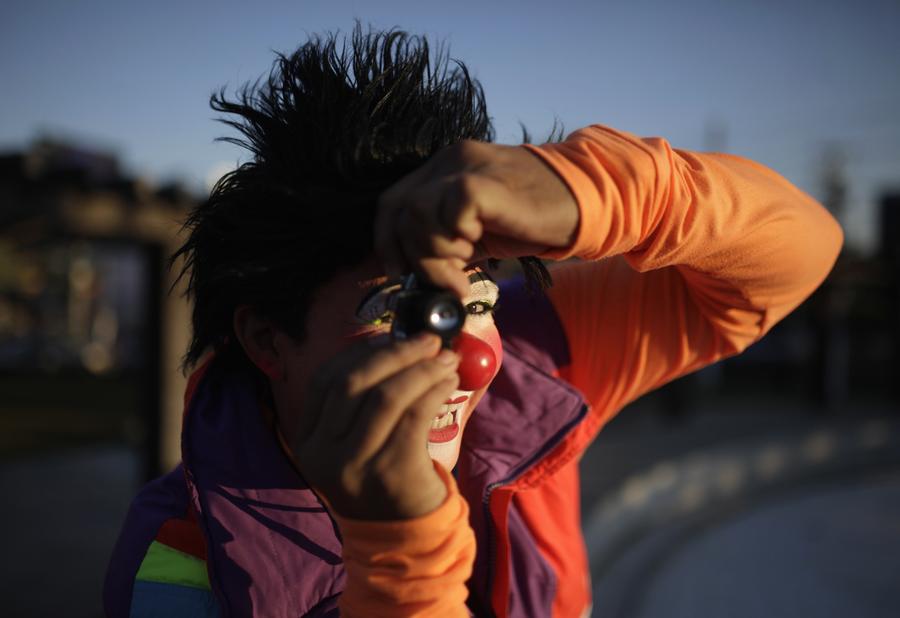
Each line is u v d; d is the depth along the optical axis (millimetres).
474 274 960
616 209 784
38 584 5258
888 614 5039
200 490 967
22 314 39688
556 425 1225
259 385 1037
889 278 19641
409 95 968
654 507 7910
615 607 4984
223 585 923
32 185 6039
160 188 6781
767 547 6648
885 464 12008
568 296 1329
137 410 13883
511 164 747
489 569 1146
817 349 17422
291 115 948
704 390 19328
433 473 773
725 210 943
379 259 878
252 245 911
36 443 10578
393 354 743
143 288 7184
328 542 974
